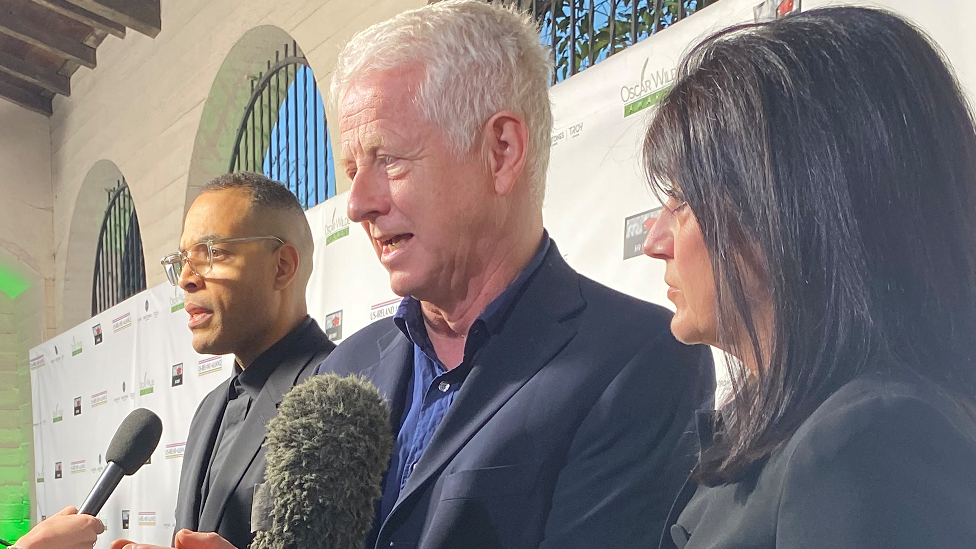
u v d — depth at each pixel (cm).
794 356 62
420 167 111
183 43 552
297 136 492
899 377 56
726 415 76
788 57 66
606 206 164
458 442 107
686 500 94
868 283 60
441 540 100
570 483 102
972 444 52
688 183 70
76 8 598
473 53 113
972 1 109
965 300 61
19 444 789
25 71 720
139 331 413
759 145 65
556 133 176
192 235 184
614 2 256
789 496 55
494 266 116
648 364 107
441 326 122
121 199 707
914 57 64
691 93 72
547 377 107
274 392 170
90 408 482
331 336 269
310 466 100
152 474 377
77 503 502
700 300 75
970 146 64
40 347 583
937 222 62
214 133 532
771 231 64
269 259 183
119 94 647
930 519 49
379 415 108
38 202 773
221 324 180
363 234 259
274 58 497
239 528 153
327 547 99
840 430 54
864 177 62
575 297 116
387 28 116
